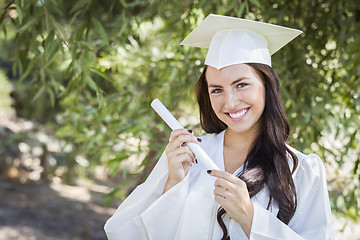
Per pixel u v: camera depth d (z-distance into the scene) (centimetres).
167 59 293
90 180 1012
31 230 630
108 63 304
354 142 283
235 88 138
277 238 129
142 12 284
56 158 718
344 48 286
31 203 784
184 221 140
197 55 292
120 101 304
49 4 211
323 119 278
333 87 310
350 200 258
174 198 141
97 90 221
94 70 218
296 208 140
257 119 142
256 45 144
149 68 327
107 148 320
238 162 151
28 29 223
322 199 140
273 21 308
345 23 279
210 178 146
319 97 287
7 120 893
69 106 341
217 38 145
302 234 137
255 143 146
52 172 777
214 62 140
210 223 140
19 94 741
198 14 289
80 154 520
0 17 189
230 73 137
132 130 275
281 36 148
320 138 279
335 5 290
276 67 266
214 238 139
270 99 144
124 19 249
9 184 889
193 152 140
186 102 336
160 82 305
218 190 130
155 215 140
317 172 143
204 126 166
